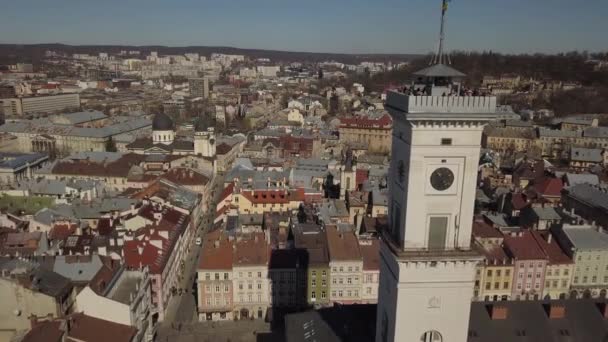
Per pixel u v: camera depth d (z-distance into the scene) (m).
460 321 53.56
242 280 125.12
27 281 93.56
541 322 81.31
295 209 187.75
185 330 121.75
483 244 134.25
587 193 189.00
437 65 50.28
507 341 78.25
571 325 81.25
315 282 125.50
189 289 142.88
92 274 106.56
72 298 102.56
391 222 56.91
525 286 132.00
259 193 188.50
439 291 52.53
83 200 174.00
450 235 51.72
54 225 147.38
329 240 131.12
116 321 92.69
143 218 150.25
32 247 129.25
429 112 47.44
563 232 137.25
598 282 134.50
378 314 61.69
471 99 47.75
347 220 178.00
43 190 190.50
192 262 161.12
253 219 173.25
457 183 50.38
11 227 145.25
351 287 126.50
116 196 184.50
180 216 163.75
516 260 129.88
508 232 138.12
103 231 147.50
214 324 124.62
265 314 127.25
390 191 57.47
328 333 76.88
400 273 51.56
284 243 140.75
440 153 49.31
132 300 97.56
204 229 191.75
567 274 132.75
